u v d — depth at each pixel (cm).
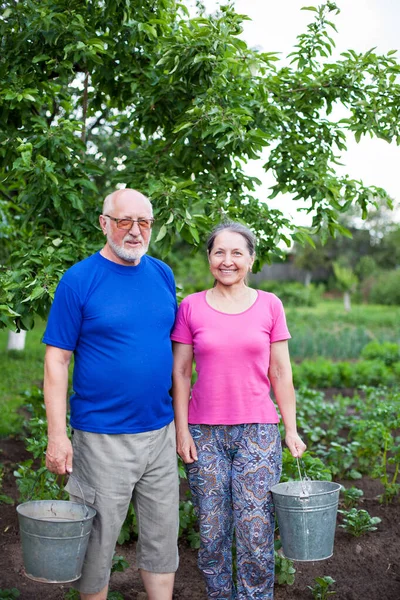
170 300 285
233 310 286
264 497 276
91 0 403
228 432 282
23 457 569
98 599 277
